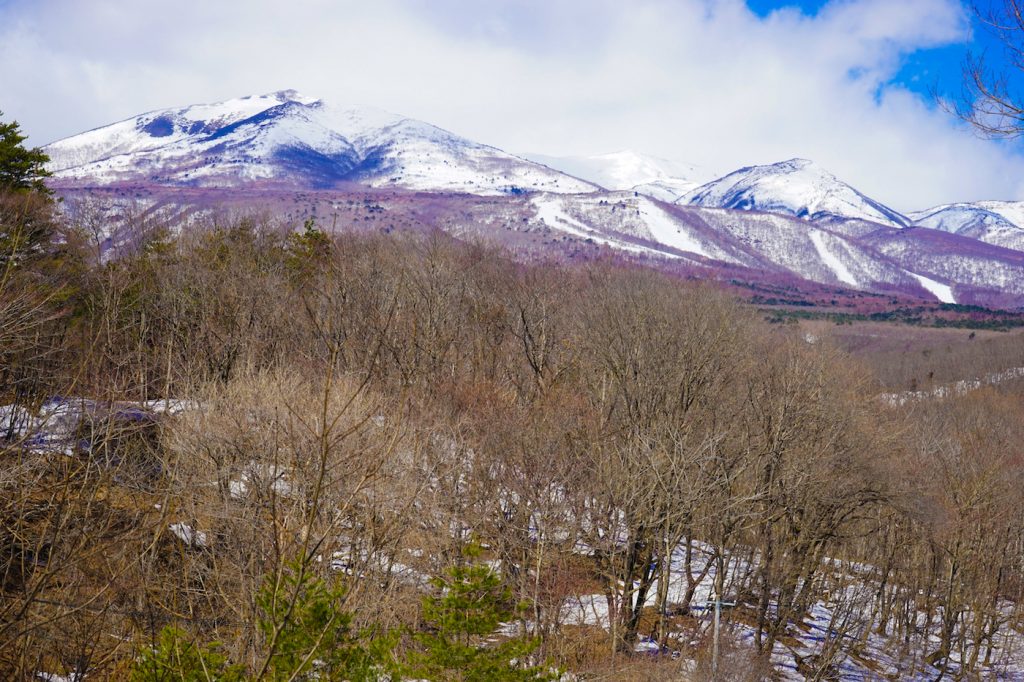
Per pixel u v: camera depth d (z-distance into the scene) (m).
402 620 18.17
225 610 15.86
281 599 10.43
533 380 32.41
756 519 27.70
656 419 27.00
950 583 33.75
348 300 29.23
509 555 23.19
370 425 17.31
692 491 24.12
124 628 13.86
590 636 23.59
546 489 23.73
